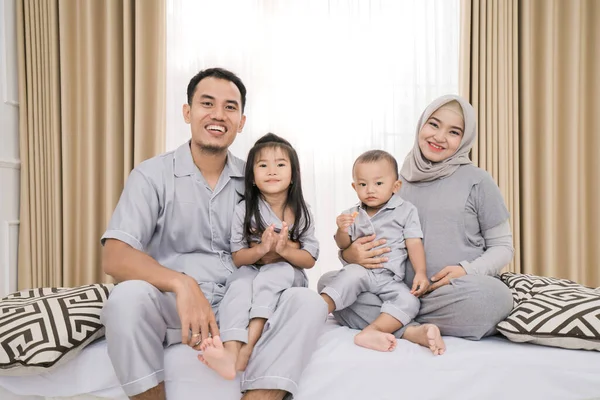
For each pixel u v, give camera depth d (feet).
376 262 4.96
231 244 4.89
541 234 8.94
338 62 9.35
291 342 3.84
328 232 9.34
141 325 3.69
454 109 5.32
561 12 8.98
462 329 4.42
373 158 5.27
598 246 9.02
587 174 9.18
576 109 8.89
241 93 5.13
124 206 4.63
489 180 5.30
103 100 8.77
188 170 4.97
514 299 4.91
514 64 8.89
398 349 4.12
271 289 4.35
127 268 4.19
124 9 8.50
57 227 8.52
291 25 9.27
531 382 3.83
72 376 3.97
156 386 3.72
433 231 5.20
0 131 8.09
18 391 3.95
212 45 9.12
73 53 8.61
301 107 9.32
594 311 4.10
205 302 3.98
